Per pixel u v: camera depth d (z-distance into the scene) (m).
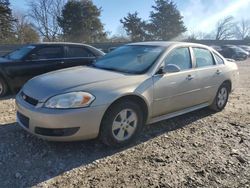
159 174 3.48
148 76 4.38
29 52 7.60
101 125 3.91
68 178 3.36
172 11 54.81
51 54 7.86
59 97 3.69
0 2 47.12
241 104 7.02
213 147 4.30
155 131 4.90
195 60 5.31
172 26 55.16
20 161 3.70
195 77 5.14
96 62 5.23
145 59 4.71
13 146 4.10
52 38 47.62
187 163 3.77
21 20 48.12
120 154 4.00
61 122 3.63
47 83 4.06
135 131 4.30
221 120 5.63
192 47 5.38
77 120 3.67
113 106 3.93
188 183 3.30
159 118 4.71
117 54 5.21
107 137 3.96
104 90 3.86
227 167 3.69
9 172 3.44
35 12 46.50
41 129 3.75
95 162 3.75
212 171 3.58
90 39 48.69
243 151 4.18
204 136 4.75
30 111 3.79
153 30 55.53
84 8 47.50
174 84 4.71
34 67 7.56
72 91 3.74
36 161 3.71
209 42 42.53
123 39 56.12
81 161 3.76
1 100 7.02
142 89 4.21
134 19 56.12
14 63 7.34
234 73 6.34
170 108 4.77
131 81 4.17
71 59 8.12
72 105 3.66
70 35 47.16
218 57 6.03
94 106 3.74
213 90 5.72
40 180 3.30
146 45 5.21
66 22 47.00
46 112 3.65
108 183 3.27
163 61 4.67
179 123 5.35
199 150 4.18
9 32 47.84
